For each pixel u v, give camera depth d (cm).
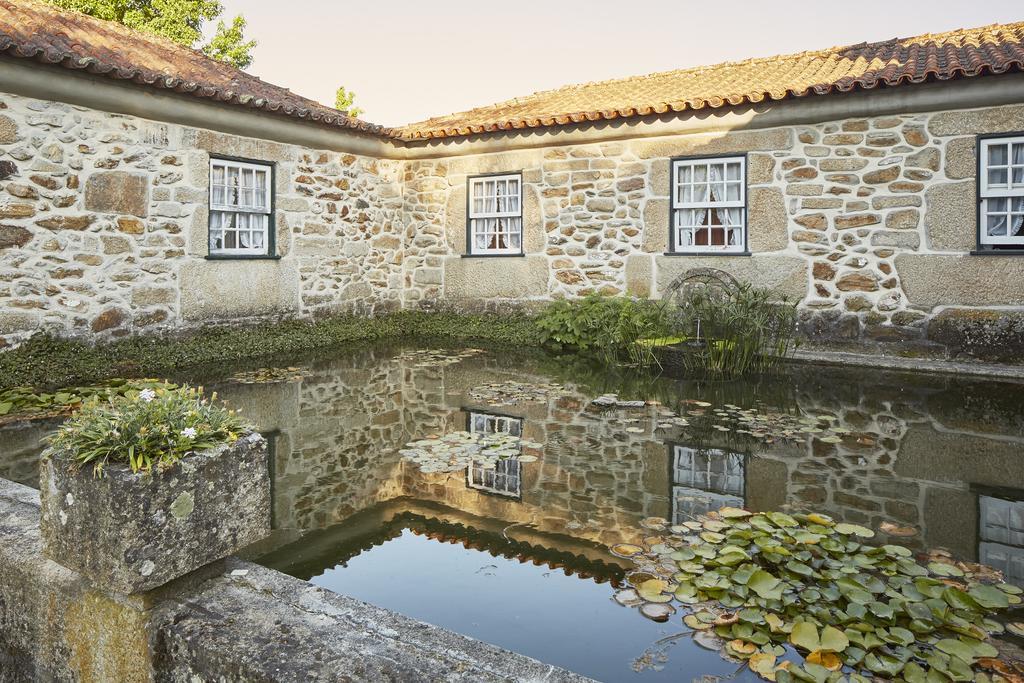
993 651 204
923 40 877
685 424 484
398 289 1084
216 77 876
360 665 169
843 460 400
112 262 703
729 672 202
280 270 884
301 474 389
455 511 335
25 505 253
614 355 777
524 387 620
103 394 550
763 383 630
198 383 625
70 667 202
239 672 169
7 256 620
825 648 202
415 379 657
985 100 677
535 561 280
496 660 175
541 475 383
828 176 767
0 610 220
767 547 268
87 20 847
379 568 277
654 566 271
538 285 964
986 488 352
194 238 780
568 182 931
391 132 1006
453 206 1033
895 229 736
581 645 219
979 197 696
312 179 924
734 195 834
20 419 484
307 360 763
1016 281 678
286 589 206
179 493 191
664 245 868
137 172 720
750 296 718
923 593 236
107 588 184
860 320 757
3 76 599
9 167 618
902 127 727
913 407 527
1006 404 533
